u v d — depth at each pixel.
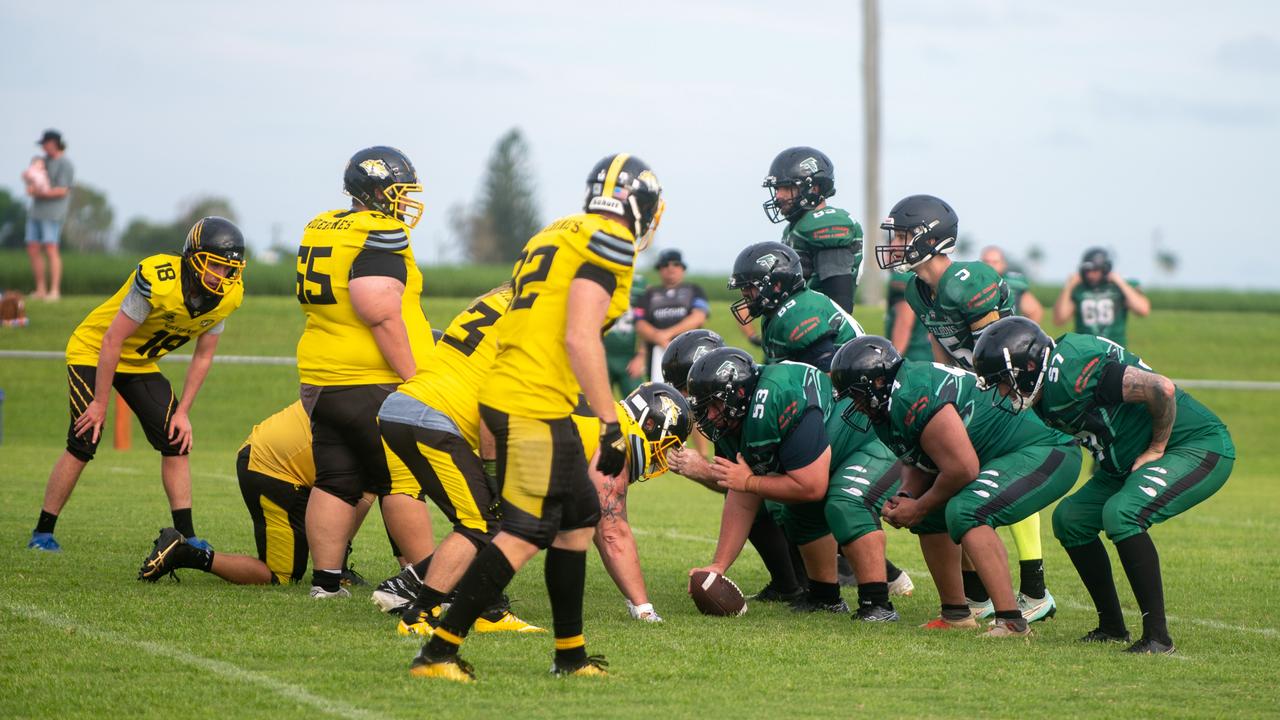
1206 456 19.69
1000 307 24.84
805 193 27.52
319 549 21.97
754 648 19.06
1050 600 22.70
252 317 75.19
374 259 21.14
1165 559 29.19
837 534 22.16
